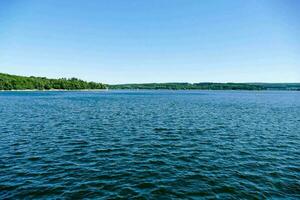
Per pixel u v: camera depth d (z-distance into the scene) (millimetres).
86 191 13914
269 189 14547
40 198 13031
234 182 15500
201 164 18875
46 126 34312
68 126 34594
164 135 29328
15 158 19594
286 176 16609
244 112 55906
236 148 23766
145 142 25656
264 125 37594
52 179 15492
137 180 15578
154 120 41500
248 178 16172
